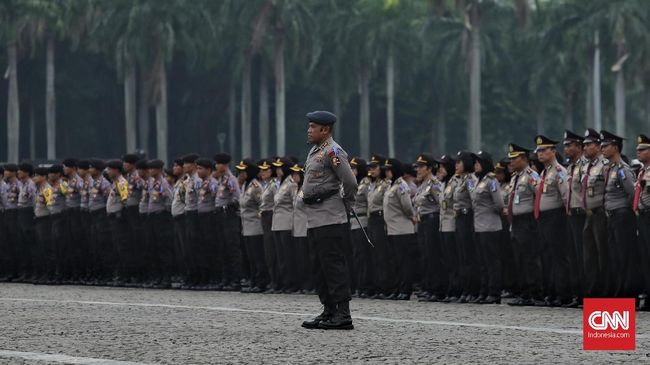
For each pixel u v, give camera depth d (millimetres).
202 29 178125
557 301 38062
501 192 40062
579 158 37156
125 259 51969
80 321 30969
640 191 35219
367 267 44938
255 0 178250
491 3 167625
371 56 198625
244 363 22016
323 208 28641
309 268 45594
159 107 174500
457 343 25156
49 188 55375
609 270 36500
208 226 49031
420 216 42719
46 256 55531
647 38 173875
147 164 51812
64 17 185000
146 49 173375
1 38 181000
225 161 48844
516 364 21609
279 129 180500
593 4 183375
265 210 46500
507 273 41406
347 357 22781
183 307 35781
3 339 26734
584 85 196375
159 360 22625
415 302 41156
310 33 181000
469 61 171375
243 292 47031
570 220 37062
